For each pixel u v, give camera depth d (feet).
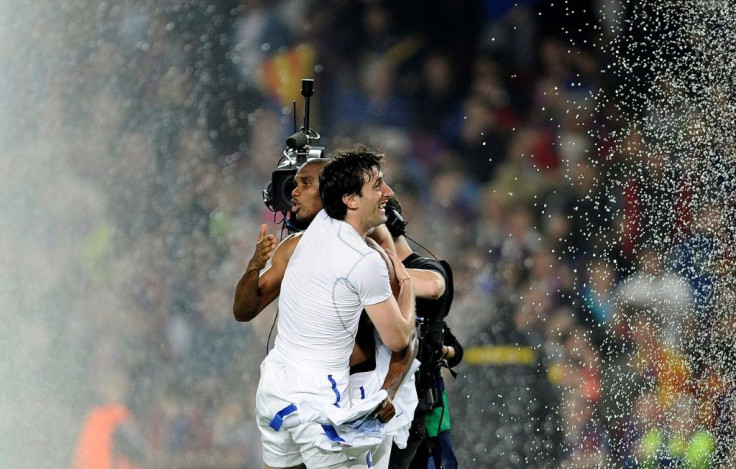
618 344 79.71
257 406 40.27
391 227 44.96
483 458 79.97
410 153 104.32
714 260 73.67
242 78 99.86
